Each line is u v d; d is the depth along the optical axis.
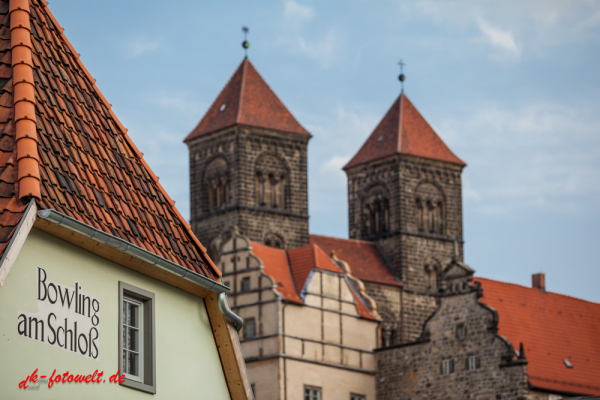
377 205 161.62
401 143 161.00
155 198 30.61
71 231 25.12
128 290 27.83
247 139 151.25
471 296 106.00
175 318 29.80
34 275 24.55
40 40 28.48
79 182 26.72
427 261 158.25
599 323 116.50
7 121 25.00
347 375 110.00
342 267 121.81
